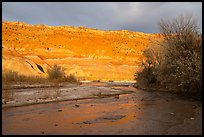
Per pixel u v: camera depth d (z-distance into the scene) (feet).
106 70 213.66
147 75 114.11
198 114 42.32
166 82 89.40
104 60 233.76
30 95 65.82
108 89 94.68
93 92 80.07
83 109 47.96
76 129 31.91
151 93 84.28
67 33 261.24
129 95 76.84
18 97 61.21
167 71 83.61
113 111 45.62
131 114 42.47
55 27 270.46
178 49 70.23
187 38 69.97
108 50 249.14
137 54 254.27
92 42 256.73
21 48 215.92
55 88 90.27
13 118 38.83
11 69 126.62
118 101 60.95
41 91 76.23
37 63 190.49
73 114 42.52
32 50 217.56
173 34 74.69
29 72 144.66
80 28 281.13
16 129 31.83
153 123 35.22
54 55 217.56
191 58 64.08
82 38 258.16
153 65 112.27
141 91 93.35
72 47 242.58
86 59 218.79
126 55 246.88
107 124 34.81
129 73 221.66
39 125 34.09
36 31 251.60
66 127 32.99
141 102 59.00
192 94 71.20
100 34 274.98
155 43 106.42
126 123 35.37
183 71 64.39
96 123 35.47
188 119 37.99
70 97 65.92
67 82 131.23
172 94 80.28
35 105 52.70
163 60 85.35
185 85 70.49
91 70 207.92
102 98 67.15
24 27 256.52
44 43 233.35
